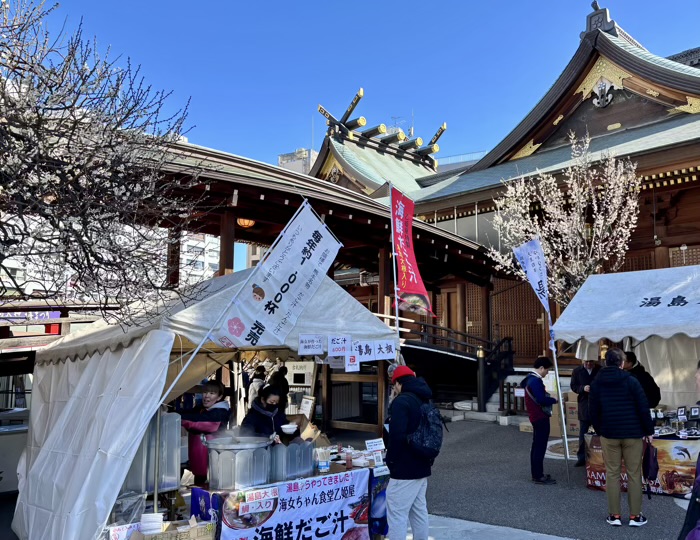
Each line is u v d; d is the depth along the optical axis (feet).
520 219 49.75
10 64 16.11
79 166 16.16
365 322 19.66
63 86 16.26
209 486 15.34
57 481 15.96
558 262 45.83
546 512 20.98
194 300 17.02
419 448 14.85
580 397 28.60
